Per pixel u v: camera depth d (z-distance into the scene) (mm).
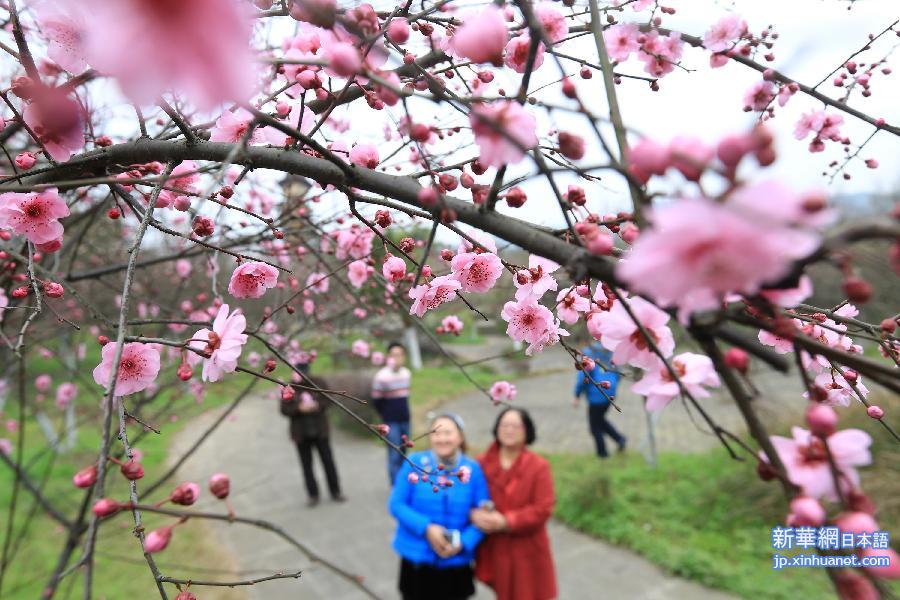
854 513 675
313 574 4156
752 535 4465
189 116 2012
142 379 1381
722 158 619
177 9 448
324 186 1659
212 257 2604
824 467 743
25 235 1587
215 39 456
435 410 9773
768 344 1237
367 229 2912
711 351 714
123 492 3637
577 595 3891
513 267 1577
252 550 4539
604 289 1365
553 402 10477
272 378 1465
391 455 5359
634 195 754
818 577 3867
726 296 723
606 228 1198
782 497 4707
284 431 8148
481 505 2881
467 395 11086
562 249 914
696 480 5492
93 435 6879
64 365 3285
